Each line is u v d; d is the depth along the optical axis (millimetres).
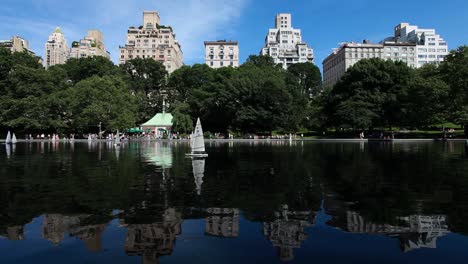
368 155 28328
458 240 6965
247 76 89812
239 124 84000
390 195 11336
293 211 9312
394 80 77562
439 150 34500
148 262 5910
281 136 82562
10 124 72000
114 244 6797
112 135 77750
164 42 174375
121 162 22922
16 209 9484
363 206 9820
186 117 85750
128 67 117125
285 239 7078
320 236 7254
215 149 38594
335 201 10484
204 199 10789
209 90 93875
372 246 6676
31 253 6363
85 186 13156
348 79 82562
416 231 7555
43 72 79062
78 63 101188
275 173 16969
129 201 10477
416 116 66875
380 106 73875
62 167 19781
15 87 76812
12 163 22281
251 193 11750
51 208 9586
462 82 59094
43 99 74312
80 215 8883
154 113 107688
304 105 95312
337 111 76750
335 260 5992
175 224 8125
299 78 147500
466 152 31266
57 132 80812
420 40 195625
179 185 13398
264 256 6172
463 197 10930
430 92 61594
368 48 173125
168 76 118625
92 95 75375
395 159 24453
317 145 47969
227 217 8719
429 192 11812
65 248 6605
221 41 187500
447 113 62844
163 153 32094
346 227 7871
